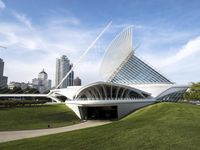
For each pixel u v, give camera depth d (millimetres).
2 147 18062
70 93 62000
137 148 15039
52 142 18016
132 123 25781
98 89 60312
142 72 78125
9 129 35375
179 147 14969
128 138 17797
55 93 81625
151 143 16094
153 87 69625
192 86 73875
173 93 68938
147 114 38344
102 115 62219
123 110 55125
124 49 81312
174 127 21859
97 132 21141
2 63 190250
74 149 15578
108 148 15391
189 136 17844
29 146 17297
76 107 54219
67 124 43219
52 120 46094
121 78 78625
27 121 42406
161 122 25641
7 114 44875
